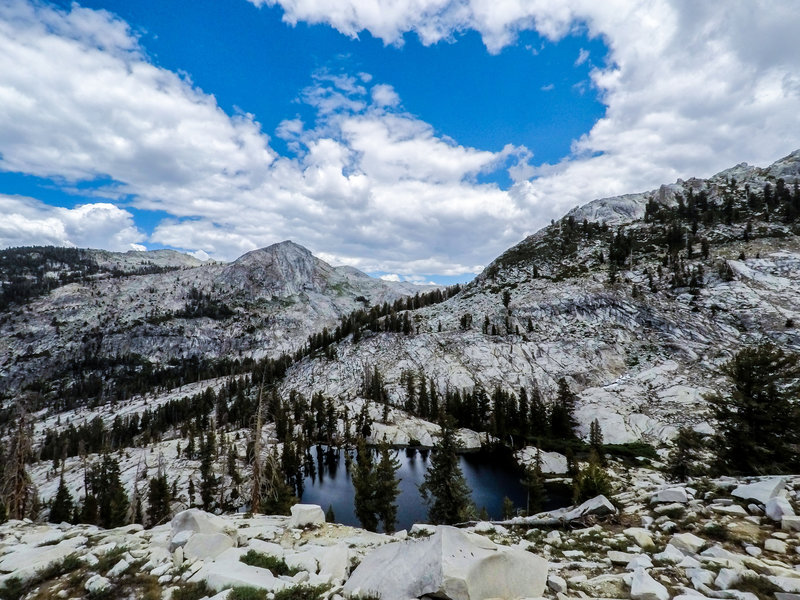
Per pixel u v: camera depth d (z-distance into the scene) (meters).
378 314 180.88
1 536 13.30
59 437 125.06
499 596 7.34
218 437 91.50
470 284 176.00
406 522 46.69
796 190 146.12
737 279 102.56
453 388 98.12
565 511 14.31
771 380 22.61
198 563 9.59
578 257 154.00
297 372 138.88
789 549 8.70
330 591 8.20
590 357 94.44
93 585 8.38
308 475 69.94
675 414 67.31
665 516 11.75
